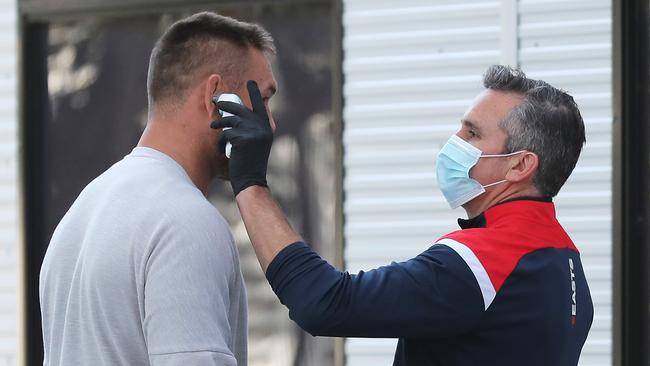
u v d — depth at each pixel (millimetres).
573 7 12344
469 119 7855
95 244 6875
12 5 14375
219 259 6785
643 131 12328
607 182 12219
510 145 7691
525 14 12508
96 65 14336
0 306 14391
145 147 7352
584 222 12266
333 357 13492
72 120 14398
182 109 7352
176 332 6539
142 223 6781
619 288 12133
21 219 14281
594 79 12273
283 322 13688
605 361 12195
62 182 14430
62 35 14445
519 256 7242
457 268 7113
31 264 14430
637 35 12344
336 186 13164
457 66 12789
